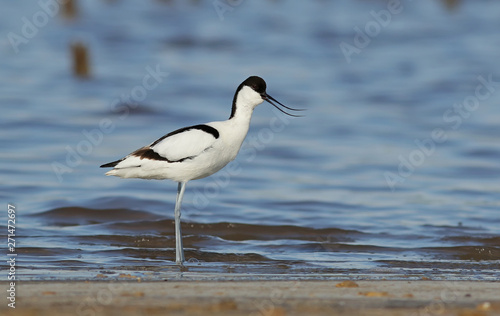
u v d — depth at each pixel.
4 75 27.77
